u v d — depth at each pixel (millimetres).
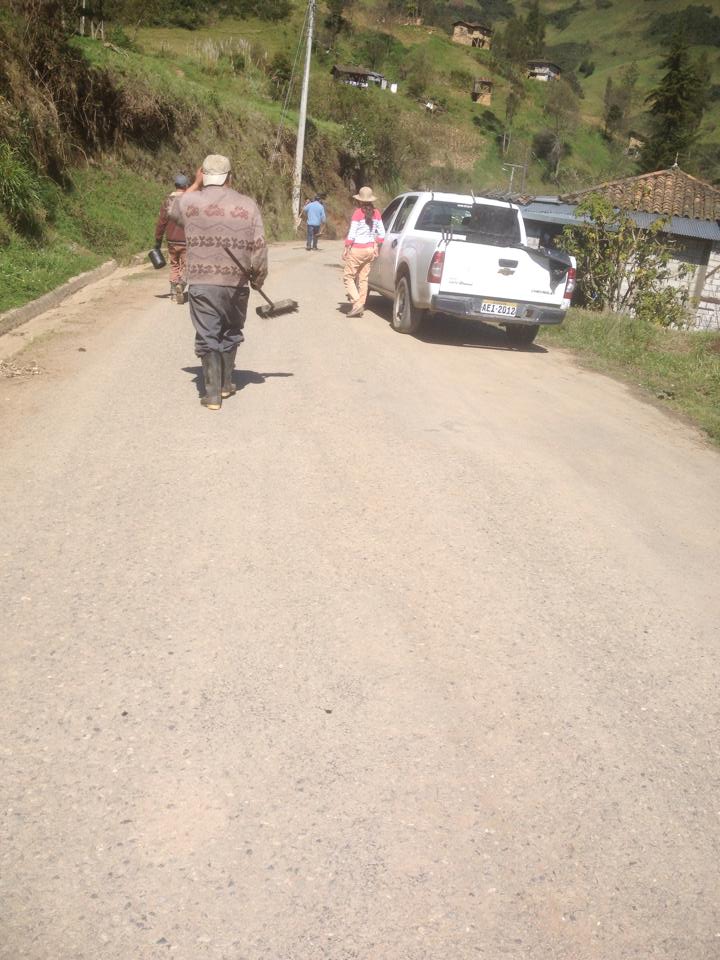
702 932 2381
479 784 2879
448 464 5996
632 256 15859
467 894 2441
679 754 3131
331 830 2629
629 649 3822
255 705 3188
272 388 7566
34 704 3105
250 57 52906
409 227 11656
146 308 11672
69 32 19000
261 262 6406
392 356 9500
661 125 82062
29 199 14273
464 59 121750
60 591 3889
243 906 2348
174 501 4965
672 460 6840
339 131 51375
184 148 26812
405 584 4211
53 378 7508
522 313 10562
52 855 2465
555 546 4832
